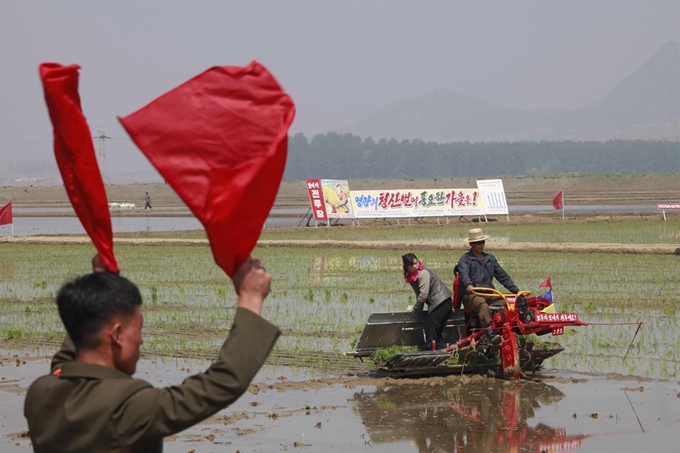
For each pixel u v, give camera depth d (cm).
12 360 1464
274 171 338
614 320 1845
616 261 3188
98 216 388
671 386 1259
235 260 352
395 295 2316
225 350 354
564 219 5875
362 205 5491
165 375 1331
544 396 1205
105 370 368
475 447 957
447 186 19975
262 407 1139
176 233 5150
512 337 1296
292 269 3030
